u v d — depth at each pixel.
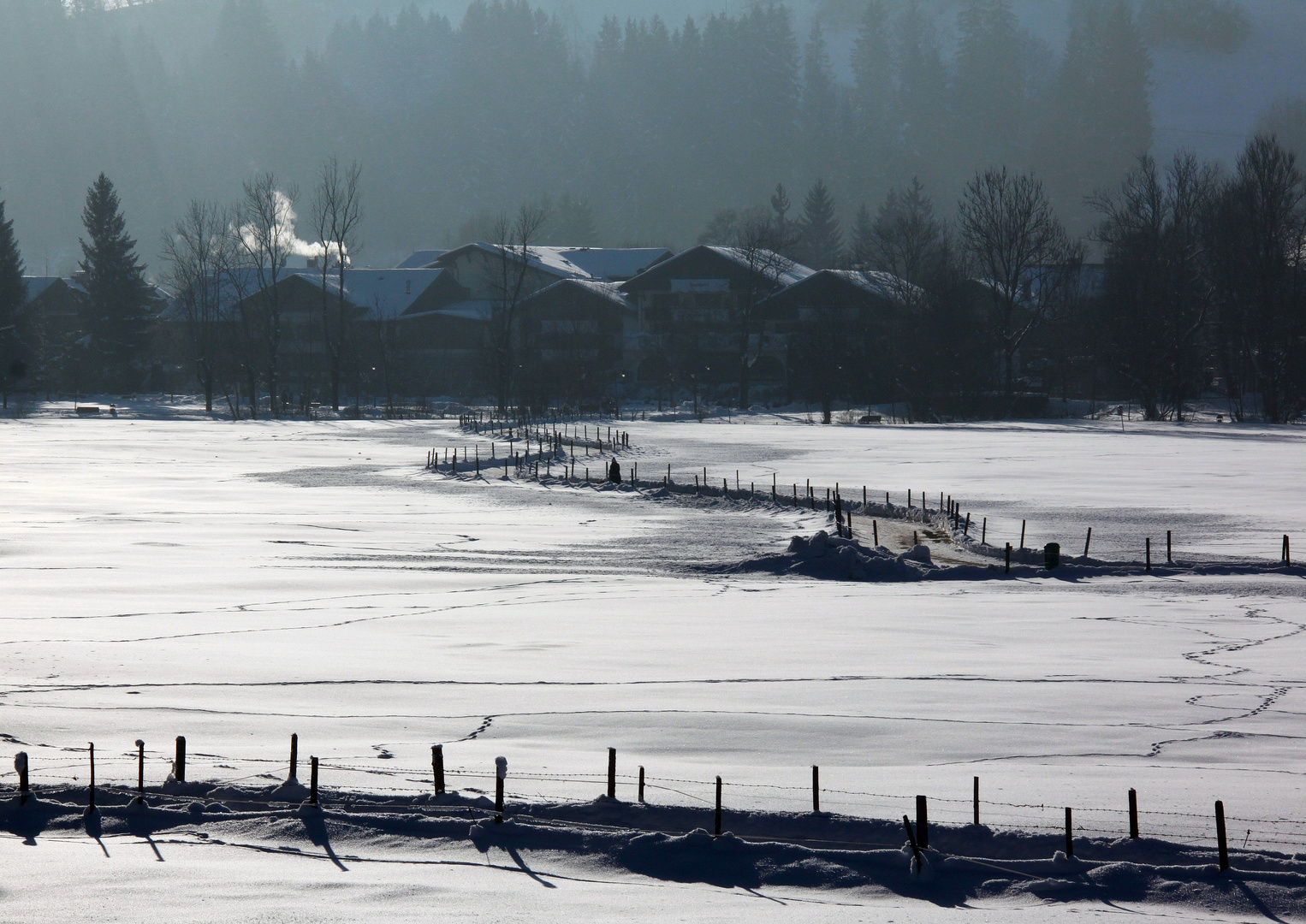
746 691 31.30
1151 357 199.62
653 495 92.88
